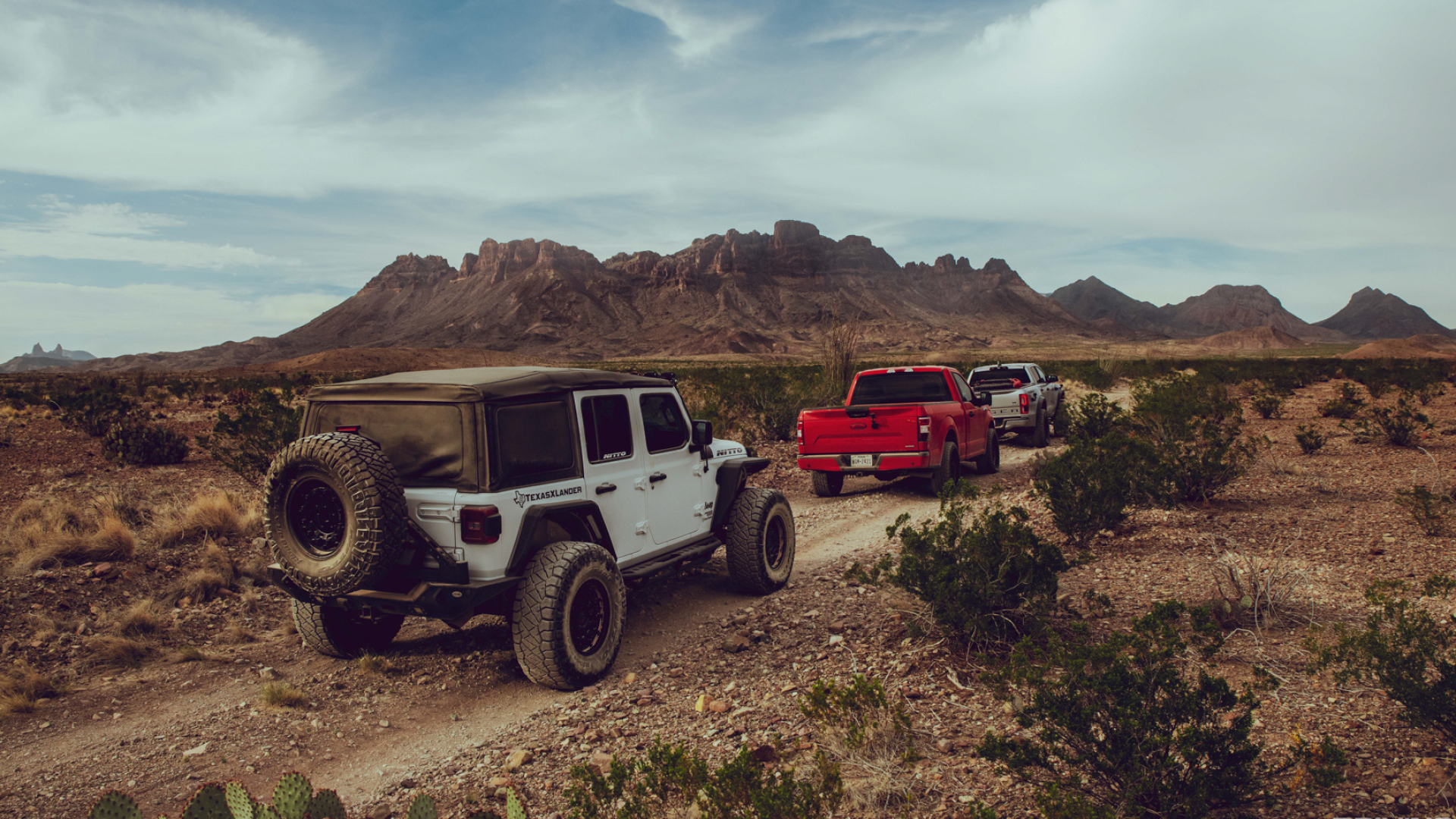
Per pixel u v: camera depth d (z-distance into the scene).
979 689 4.28
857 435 10.56
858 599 6.12
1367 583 5.59
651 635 5.61
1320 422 17.08
